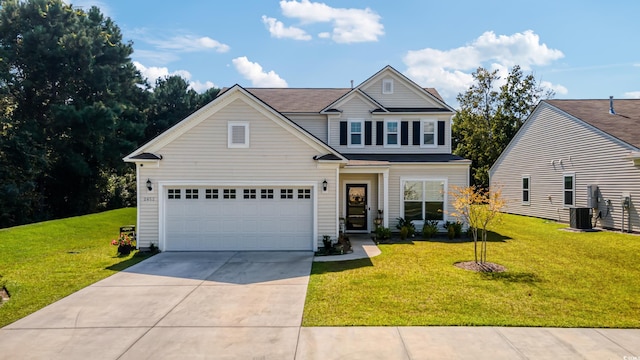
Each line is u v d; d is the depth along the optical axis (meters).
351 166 15.98
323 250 12.95
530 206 23.23
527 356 5.30
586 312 6.88
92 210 31.25
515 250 12.62
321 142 13.03
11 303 7.60
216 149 13.02
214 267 10.62
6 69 26.56
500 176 27.25
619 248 12.83
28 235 15.02
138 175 12.92
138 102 38.66
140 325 6.47
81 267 10.64
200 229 13.06
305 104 19.67
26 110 29.81
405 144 18.73
